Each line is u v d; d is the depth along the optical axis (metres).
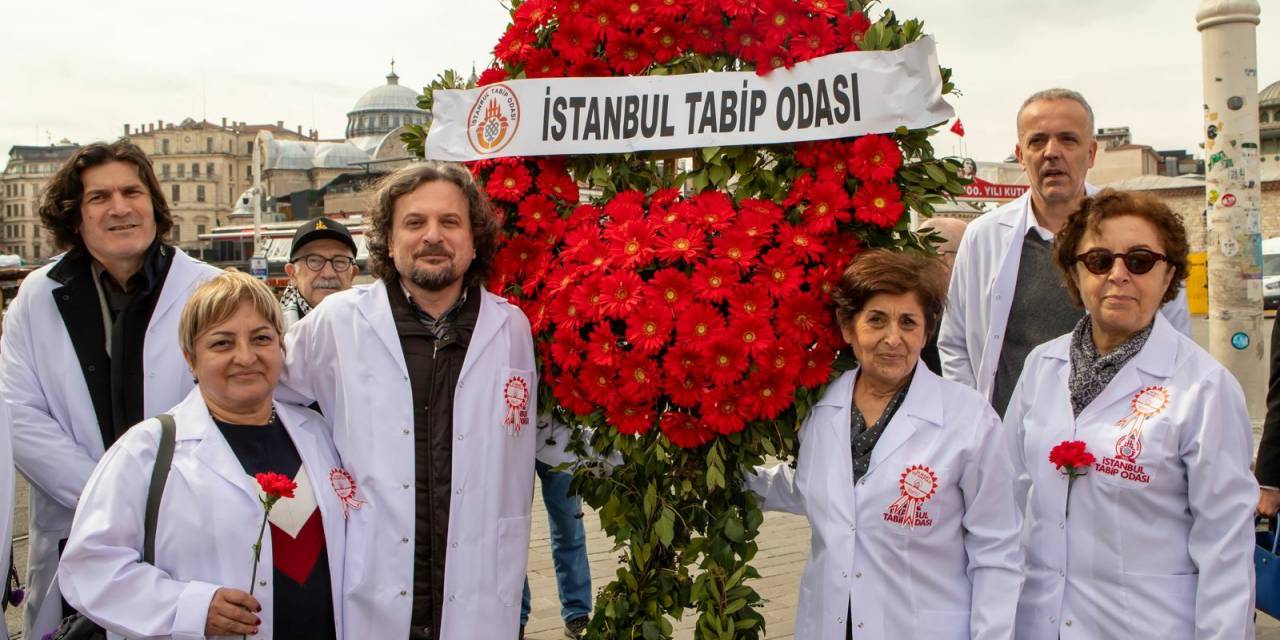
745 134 3.31
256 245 43.25
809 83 3.27
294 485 2.65
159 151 116.44
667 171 3.56
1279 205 35.22
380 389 3.09
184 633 2.57
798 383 3.14
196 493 2.72
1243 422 2.71
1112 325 2.83
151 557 2.70
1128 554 2.75
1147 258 2.76
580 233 3.35
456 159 3.65
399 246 3.11
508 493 3.21
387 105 106.38
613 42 3.44
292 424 2.99
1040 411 3.00
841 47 3.32
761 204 3.26
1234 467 2.65
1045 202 3.87
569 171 3.58
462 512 3.07
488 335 3.20
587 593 4.92
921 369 3.03
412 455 3.06
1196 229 33.16
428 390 3.13
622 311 3.11
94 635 2.88
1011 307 3.92
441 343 3.14
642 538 3.28
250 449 2.87
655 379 3.14
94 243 3.37
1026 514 3.00
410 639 3.04
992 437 2.91
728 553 3.17
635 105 3.41
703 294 3.11
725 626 3.19
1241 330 8.16
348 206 68.12
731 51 3.40
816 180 3.28
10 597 3.50
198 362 2.83
